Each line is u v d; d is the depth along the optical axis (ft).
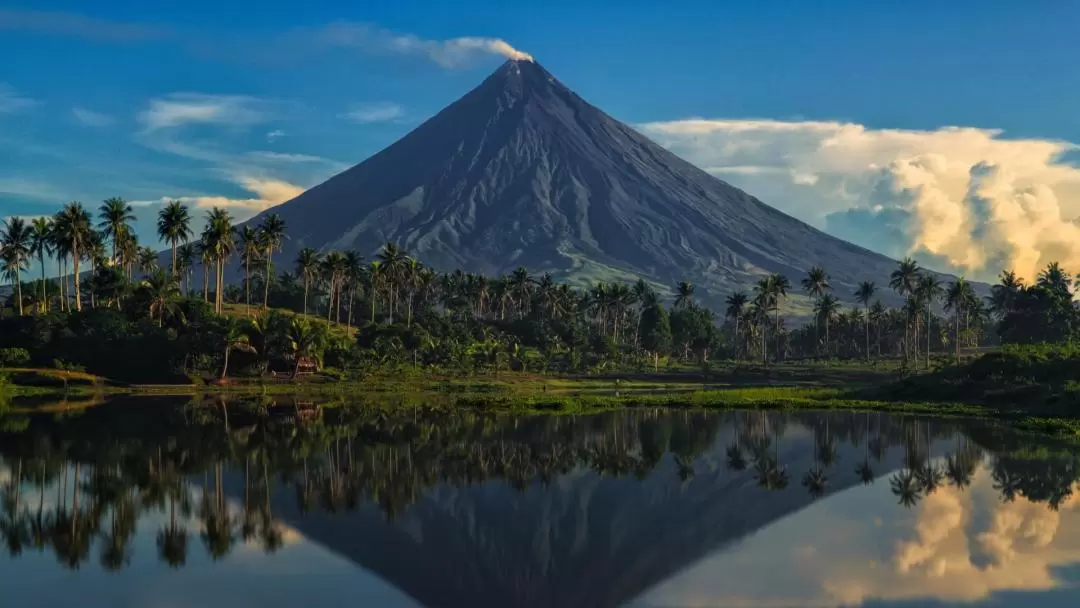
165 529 128.67
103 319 491.31
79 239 530.27
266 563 110.52
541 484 165.68
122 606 93.86
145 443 223.30
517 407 343.67
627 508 143.64
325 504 146.82
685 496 153.79
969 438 231.91
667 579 102.63
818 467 184.55
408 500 150.00
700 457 200.95
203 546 118.93
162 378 471.62
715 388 507.71
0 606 93.91
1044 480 164.35
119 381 462.19
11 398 378.73
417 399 388.78
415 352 557.74
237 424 272.31
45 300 604.08
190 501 149.07
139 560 111.75
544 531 127.65
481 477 173.17
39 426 263.49
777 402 349.82
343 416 301.84
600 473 178.40
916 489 156.66
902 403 342.23
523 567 108.88
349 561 111.65
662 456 202.59
